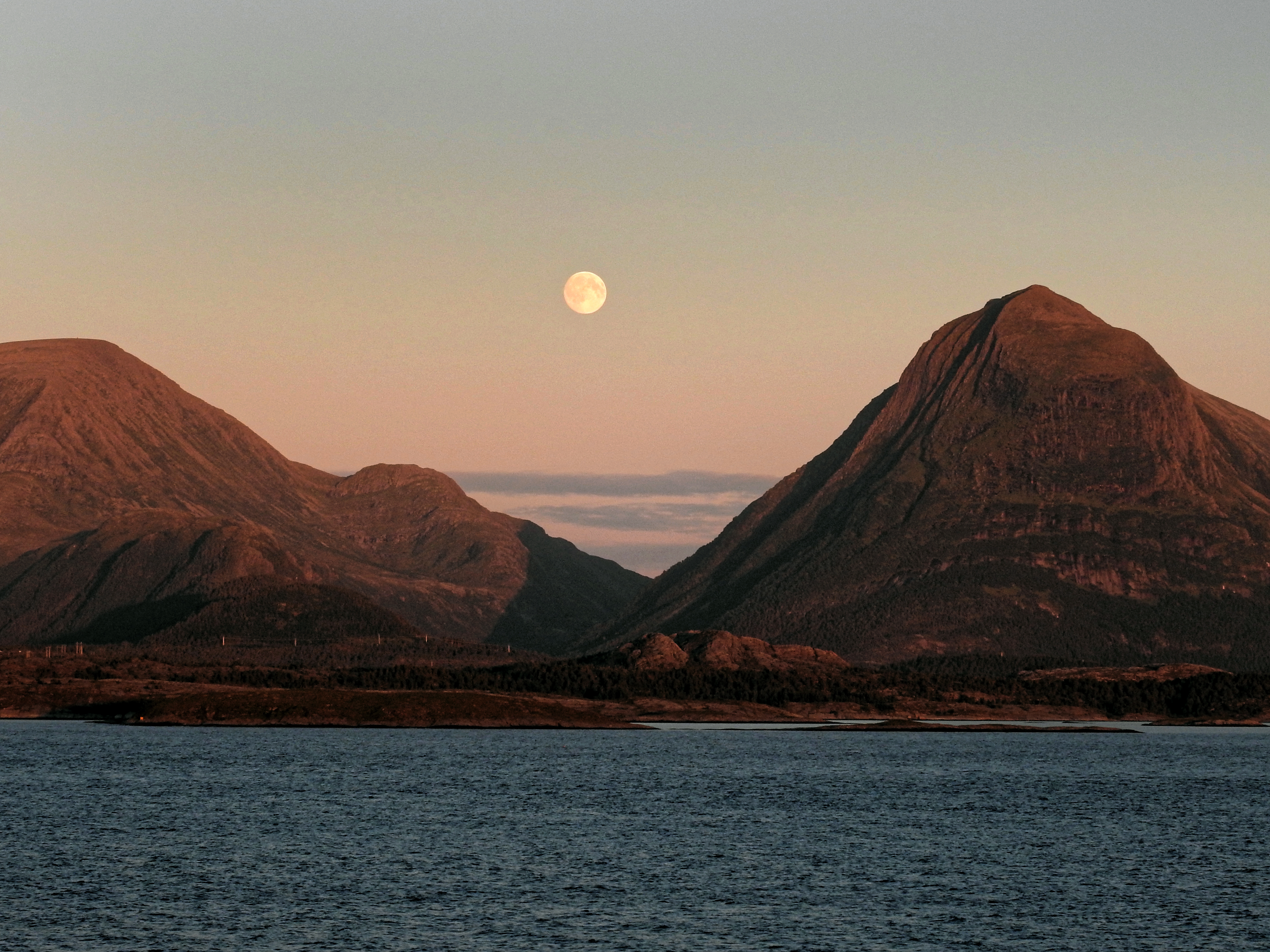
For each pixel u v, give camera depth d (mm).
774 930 143500
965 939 140625
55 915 146000
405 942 136500
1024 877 175250
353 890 161250
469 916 147875
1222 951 136625
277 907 151000
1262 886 170375
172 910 149125
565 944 136375
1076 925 147250
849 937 140875
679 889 164250
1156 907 157000
